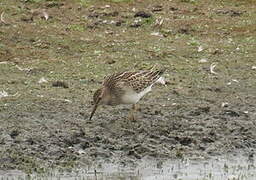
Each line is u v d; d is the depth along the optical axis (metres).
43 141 24.20
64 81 30.03
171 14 39.34
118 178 22.22
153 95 28.91
